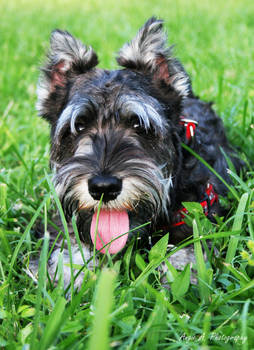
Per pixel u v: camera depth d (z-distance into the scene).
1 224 0.62
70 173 0.55
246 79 1.04
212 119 0.80
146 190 0.55
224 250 0.57
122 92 0.58
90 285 0.45
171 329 0.43
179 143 0.62
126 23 1.98
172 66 0.62
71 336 0.41
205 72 1.14
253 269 0.51
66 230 0.50
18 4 3.24
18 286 0.52
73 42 0.63
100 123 0.58
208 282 0.47
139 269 0.53
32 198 0.69
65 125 0.59
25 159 0.80
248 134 0.80
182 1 2.86
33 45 1.71
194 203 0.55
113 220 0.55
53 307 0.45
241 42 1.52
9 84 1.24
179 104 0.63
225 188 0.69
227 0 2.84
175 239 0.60
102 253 0.55
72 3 3.20
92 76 0.61
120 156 0.55
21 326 0.46
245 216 0.57
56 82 0.64
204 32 1.74
